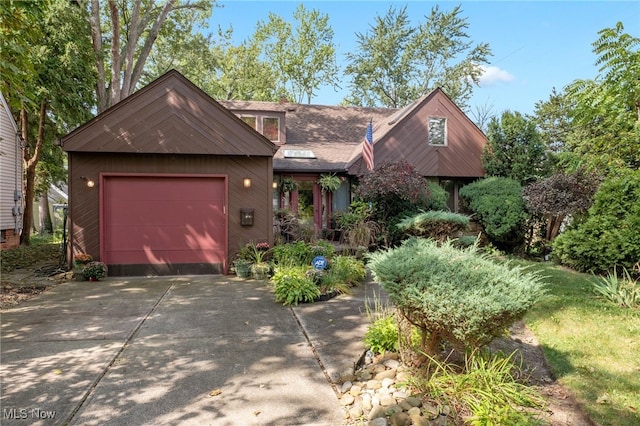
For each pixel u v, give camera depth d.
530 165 12.84
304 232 10.28
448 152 13.59
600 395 3.12
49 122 14.13
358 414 2.89
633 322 4.75
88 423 2.74
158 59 22.62
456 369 3.36
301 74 28.53
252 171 8.95
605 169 7.45
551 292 6.18
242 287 7.38
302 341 4.39
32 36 6.72
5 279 7.98
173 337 4.53
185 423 2.75
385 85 26.88
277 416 2.86
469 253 3.50
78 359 3.87
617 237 7.33
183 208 8.74
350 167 12.65
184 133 8.50
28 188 14.30
